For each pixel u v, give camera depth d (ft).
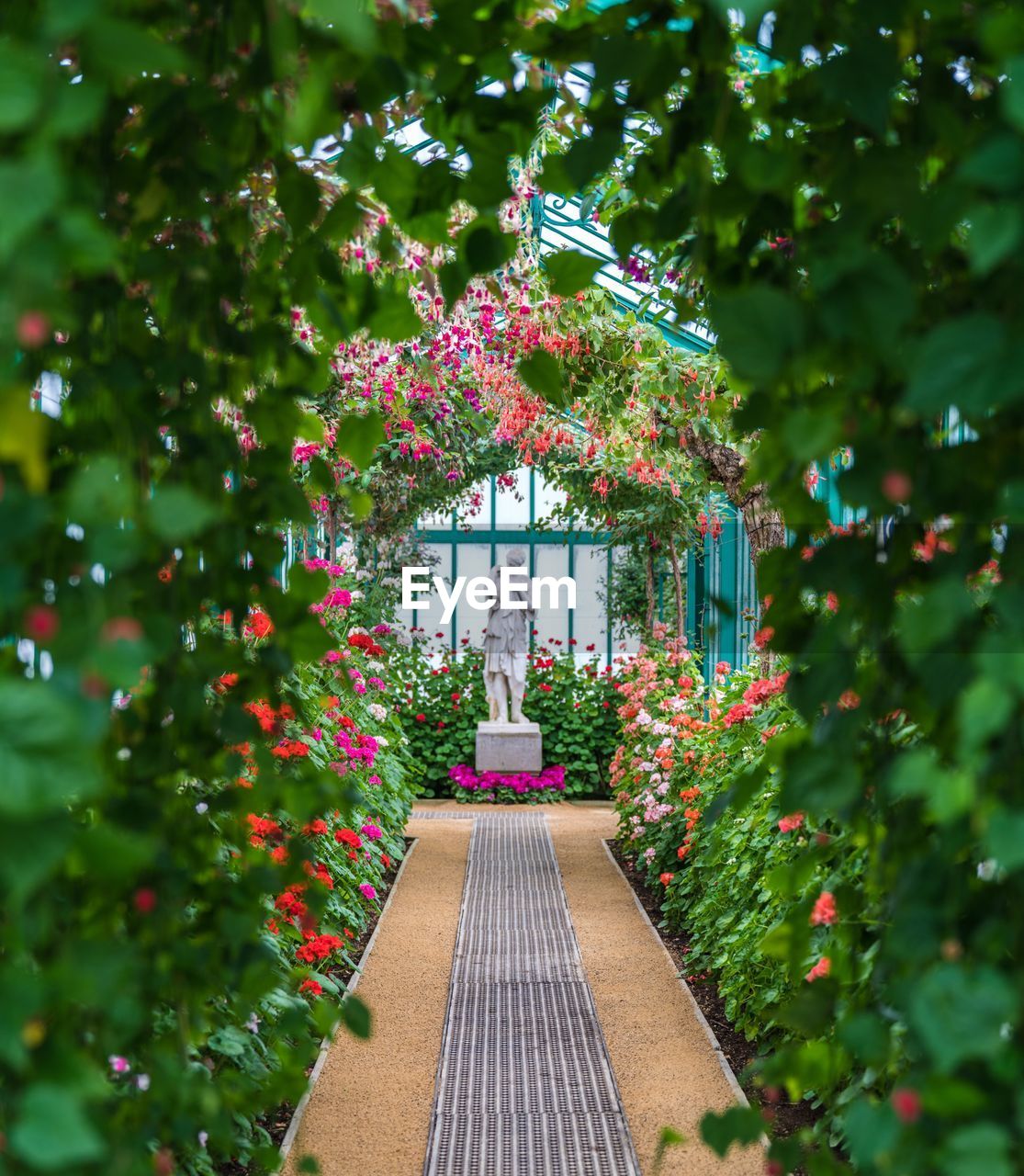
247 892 5.50
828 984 4.98
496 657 37.27
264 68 4.81
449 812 34.06
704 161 4.81
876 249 4.67
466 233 5.49
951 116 4.35
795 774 4.32
